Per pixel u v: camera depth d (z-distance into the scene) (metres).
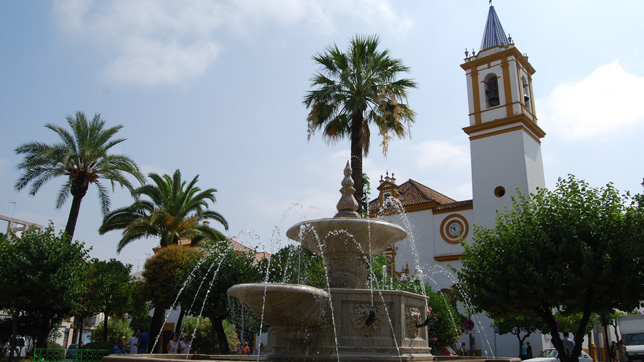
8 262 17.67
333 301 7.88
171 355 9.82
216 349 33.38
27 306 18.28
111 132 23.95
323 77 21.19
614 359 25.83
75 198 22.86
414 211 34.47
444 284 31.53
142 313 31.55
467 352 28.77
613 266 13.20
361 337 7.85
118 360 7.27
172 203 26.44
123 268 29.53
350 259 9.38
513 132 31.72
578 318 25.59
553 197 15.37
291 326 7.97
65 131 23.05
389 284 18.91
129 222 26.39
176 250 24.48
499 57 33.44
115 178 23.52
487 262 15.57
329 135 20.80
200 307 19.08
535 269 14.20
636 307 13.65
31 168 22.23
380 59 20.78
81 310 25.27
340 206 10.13
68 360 17.38
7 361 18.52
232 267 19.58
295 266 18.45
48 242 18.53
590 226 13.84
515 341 28.20
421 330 8.73
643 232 12.81
